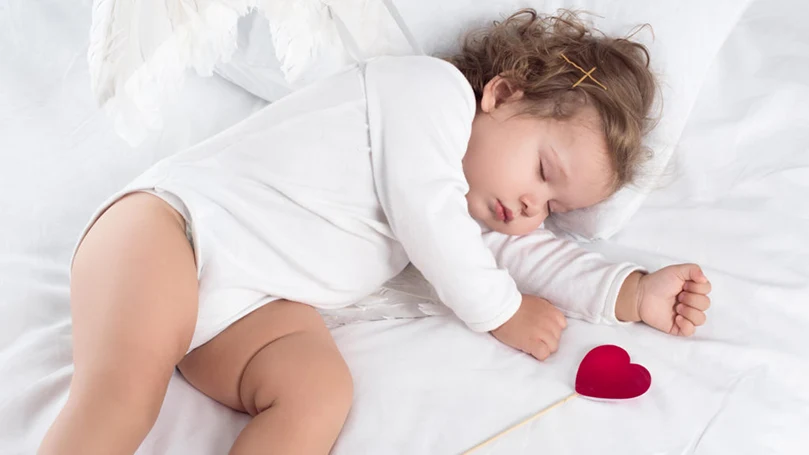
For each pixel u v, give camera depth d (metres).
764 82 1.58
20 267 1.19
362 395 1.06
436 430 1.02
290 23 1.15
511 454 0.99
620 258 1.37
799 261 1.31
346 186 1.17
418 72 1.21
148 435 0.99
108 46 1.00
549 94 1.27
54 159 1.38
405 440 1.00
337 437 1.01
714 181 1.46
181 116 1.50
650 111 1.41
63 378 1.03
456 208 1.15
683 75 1.44
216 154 1.13
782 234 1.35
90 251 1.01
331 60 1.37
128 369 0.92
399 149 1.16
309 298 1.15
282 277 1.12
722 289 1.27
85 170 1.37
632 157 1.32
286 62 1.17
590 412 1.06
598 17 1.45
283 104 1.21
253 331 1.08
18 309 1.12
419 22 1.40
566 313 1.28
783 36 1.68
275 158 1.14
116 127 1.04
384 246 1.21
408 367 1.11
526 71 1.30
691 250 1.35
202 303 1.06
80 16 1.65
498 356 1.16
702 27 1.43
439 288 1.17
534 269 1.31
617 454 1.00
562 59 1.31
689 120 1.54
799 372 1.13
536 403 1.07
